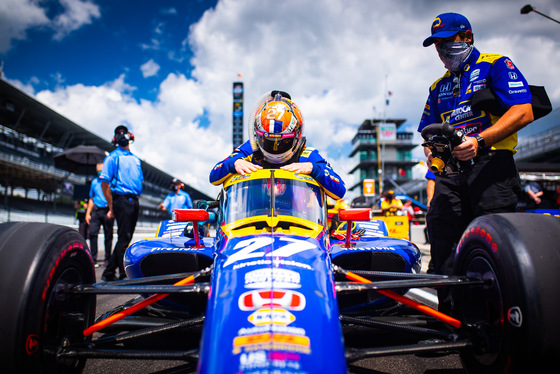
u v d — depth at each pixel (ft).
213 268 6.64
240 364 4.12
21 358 5.37
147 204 156.15
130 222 16.83
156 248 8.99
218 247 7.31
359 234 10.78
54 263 6.05
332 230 10.99
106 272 16.83
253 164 9.32
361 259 9.55
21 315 5.40
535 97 7.91
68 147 130.52
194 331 7.65
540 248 5.47
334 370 4.22
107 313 8.32
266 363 4.09
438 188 9.32
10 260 5.66
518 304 5.32
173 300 9.21
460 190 8.96
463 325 6.49
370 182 50.70
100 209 21.94
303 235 7.17
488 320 6.12
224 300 5.24
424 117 10.14
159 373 6.97
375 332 7.79
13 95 100.32
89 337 7.13
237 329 4.62
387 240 10.25
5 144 111.24
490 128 7.50
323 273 6.02
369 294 9.41
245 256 6.19
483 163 8.18
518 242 5.59
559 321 5.11
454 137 7.29
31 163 108.88
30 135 126.00
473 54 8.57
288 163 9.27
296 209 7.80
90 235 24.21
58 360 6.08
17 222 6.41
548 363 5.12
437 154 7.88
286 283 5.41
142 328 7.59
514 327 5.36
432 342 6.33
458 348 6.04
